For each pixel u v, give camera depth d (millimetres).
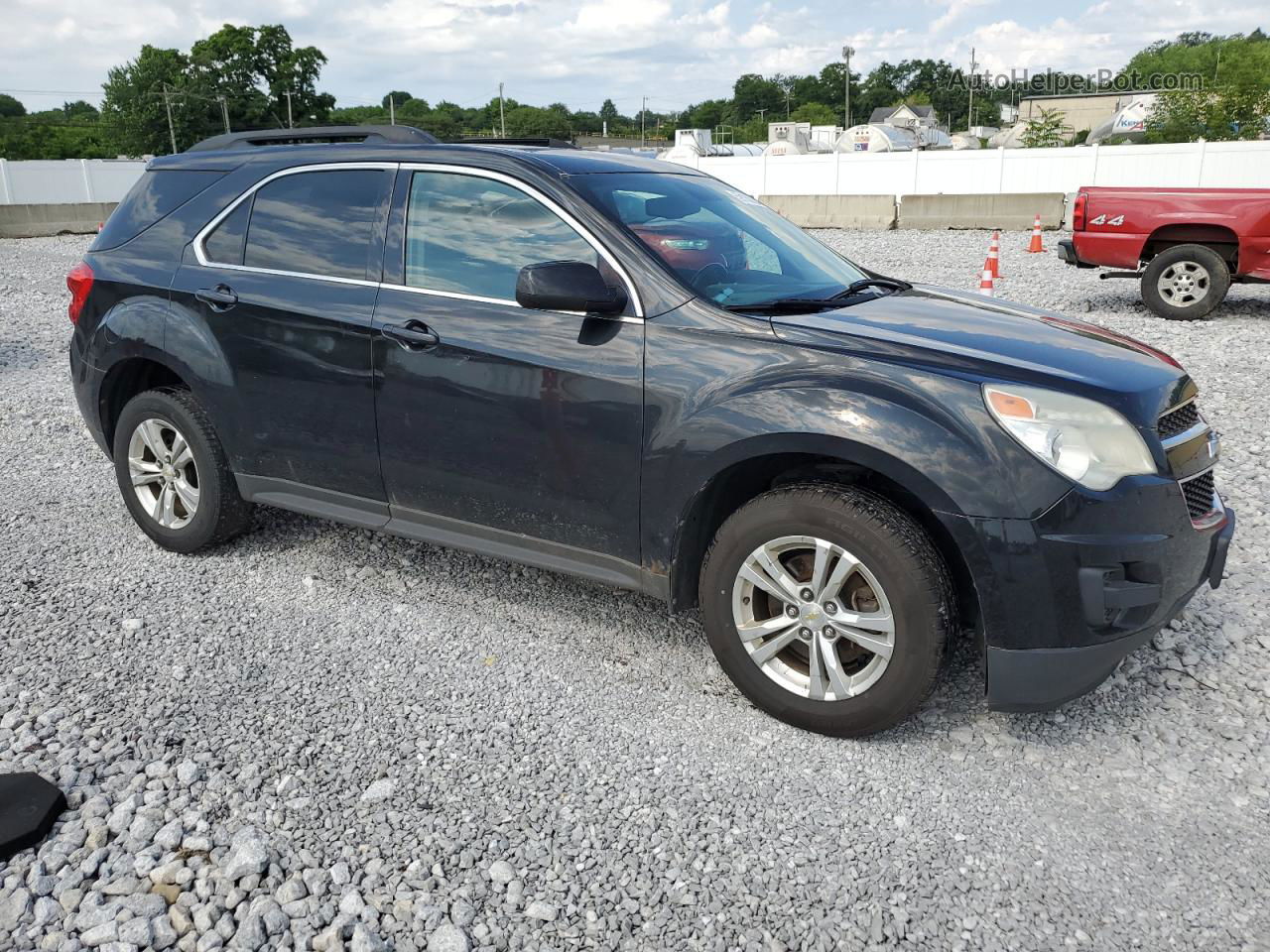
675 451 3188
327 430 3979
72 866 2582
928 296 3947
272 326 4016
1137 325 10547
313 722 3277
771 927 2424
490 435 3566
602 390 3309
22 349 9758
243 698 3416
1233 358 8703
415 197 3809
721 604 3273
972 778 3014
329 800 2865
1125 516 2842
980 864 2645
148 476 4613
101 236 4688
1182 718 3336
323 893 2502
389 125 4102
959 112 166500
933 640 2932
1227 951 2348
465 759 3090
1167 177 26531
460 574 4461
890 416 2887
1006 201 23000
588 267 3236
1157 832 2773
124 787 2902
